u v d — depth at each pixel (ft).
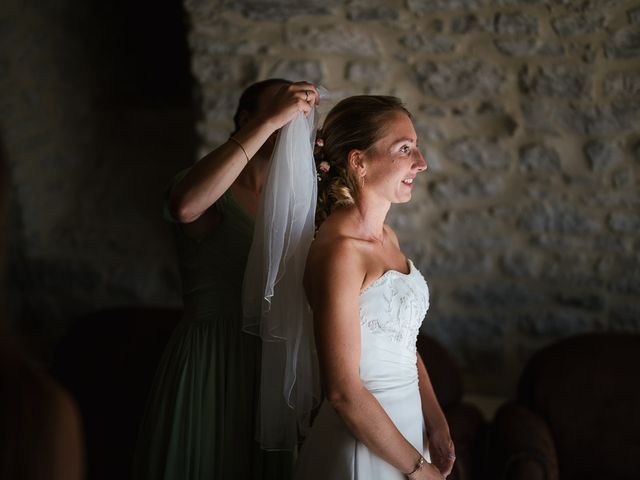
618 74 11.25
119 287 14.26
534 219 11.85
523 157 11.70
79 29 14.37
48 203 14.46
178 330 7.01
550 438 9.80
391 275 6.02
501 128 11.71
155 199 14.23
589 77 11.31
